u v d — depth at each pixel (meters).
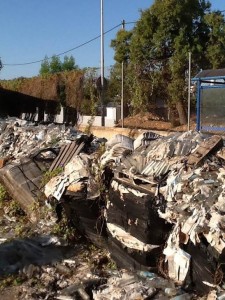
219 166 5.75
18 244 7.52
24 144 12.88
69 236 7.68
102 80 21.11
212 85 12.75
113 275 6.19
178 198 5.45
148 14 20.36
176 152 6.30
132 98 19.98
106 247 6.95
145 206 5.64
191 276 5.13
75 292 5.93
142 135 7.24
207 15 19.94
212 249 4.80
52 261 6.94
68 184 7.28
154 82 19.52
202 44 19.95
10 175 9.97
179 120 18.77
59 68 44.97
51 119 24.47
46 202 8.41
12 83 29.52
